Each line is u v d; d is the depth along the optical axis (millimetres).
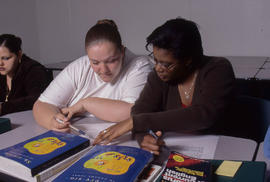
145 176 695
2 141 1021
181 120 957
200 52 1009
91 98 1261
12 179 737
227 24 2688
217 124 1089
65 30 3539
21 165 724
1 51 1792
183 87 1097
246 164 700
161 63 953
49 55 3752
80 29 3434
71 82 1312
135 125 957
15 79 1873
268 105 1131
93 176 659
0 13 3318
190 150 886
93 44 1069
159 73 989
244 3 2578
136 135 1003
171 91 1118
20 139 1036
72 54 3582
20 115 1346
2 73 1851
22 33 3570
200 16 2770
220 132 1104
